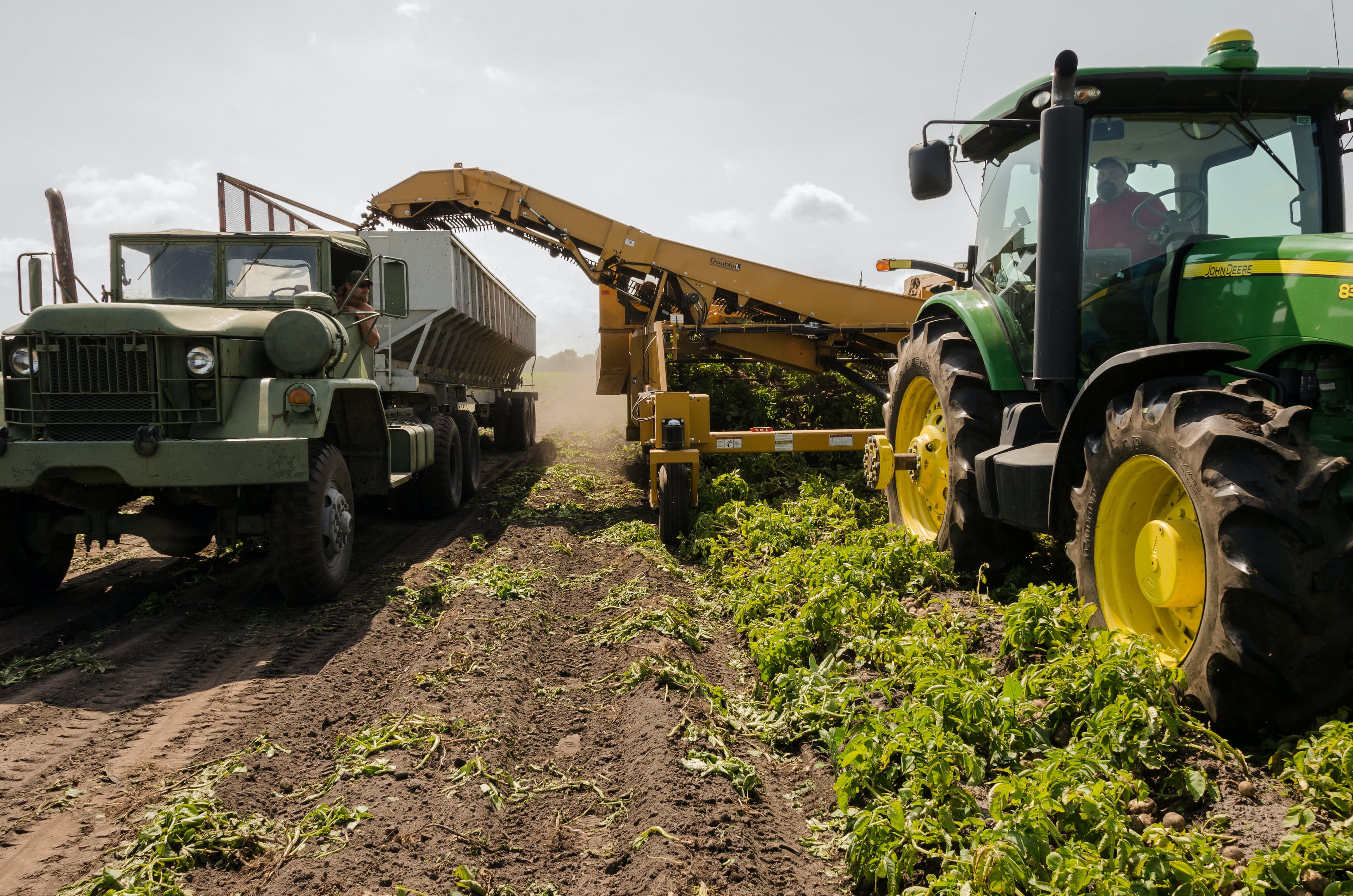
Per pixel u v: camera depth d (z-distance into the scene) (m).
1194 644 3.24
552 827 3.07
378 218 11.74
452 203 11.58
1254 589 2.94
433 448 8.73
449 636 4.84
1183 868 2.27
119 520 5.79
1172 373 3.65
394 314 7.65
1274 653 2.99
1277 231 4.51
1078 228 4.20
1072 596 4.27
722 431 8.48
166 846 2.87
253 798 3.25
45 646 5.15
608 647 4.83
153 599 5.89
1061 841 2.50
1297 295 3.65
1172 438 3.32
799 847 2.93
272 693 4.37
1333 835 2.46
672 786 3.15
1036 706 3.33
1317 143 4.52
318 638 5.23
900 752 3.09
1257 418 3.18
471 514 9.50
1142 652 3.27
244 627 5.45
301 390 5.64
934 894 2.43
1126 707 3.04
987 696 3.26
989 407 5.41
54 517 5.89
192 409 5.55
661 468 7.25
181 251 7.11
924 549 5.54
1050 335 4.26
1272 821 2.65
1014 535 5.27
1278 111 4.54
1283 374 3.73
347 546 6.15
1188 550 3.37
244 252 7.12
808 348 10.61
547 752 3.68
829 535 6.58
